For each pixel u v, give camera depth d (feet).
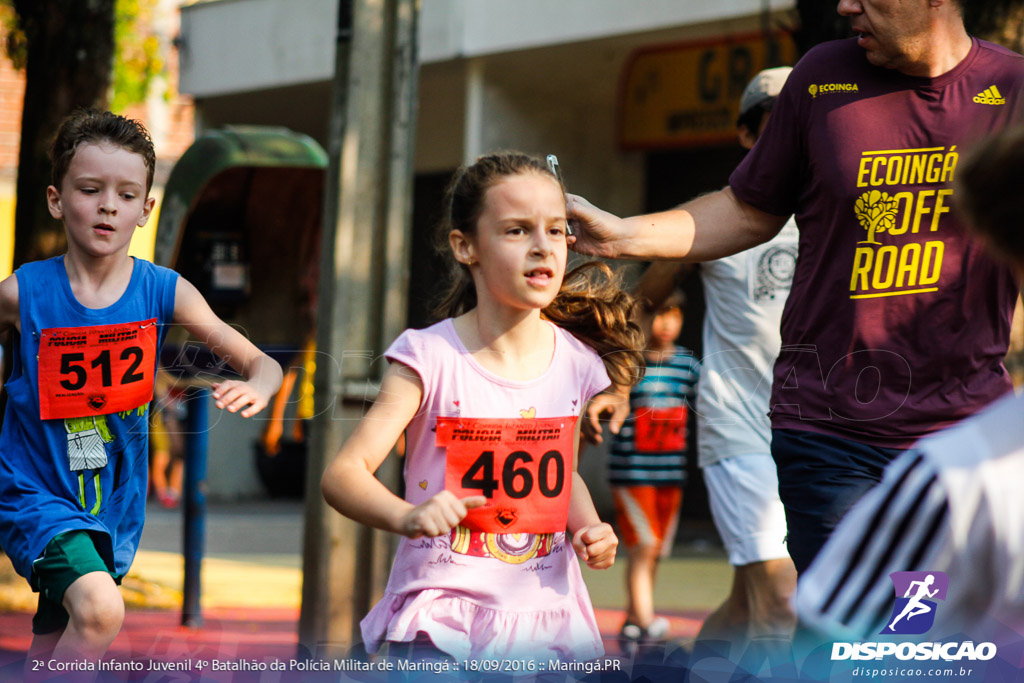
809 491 22.30
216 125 106.32
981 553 11.93
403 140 34.06
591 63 90.27
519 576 21.40
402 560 21.62
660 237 24.30
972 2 33.40
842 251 22.49
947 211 21.99
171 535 74.69
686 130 87.81
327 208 33.94
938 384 22.11
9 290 24.26
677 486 45.27
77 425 24.43
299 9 95.76
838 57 23.16
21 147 49.14
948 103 22.17
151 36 79.71
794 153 23.65
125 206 23.99
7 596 46.16
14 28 50.19
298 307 49.26
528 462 21.72
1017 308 32.60
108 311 24.45
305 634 32.89
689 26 79.25
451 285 23.86
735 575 31.91
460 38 86.89
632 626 43.83
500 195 21.30
